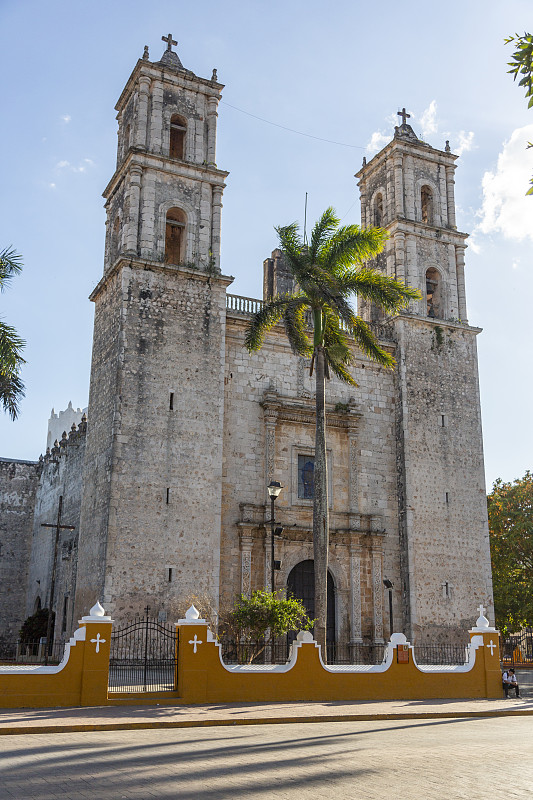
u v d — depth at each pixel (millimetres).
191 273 37219
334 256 32781
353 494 39844
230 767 12703
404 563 39719
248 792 10641
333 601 38469
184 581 33406
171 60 41875
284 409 39094
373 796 10359
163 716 19844
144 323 35844
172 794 10492
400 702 25188
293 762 13227
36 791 10664
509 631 54625
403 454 41250
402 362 42688
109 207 42125
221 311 37750
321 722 20531
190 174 39250
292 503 38156
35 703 21312
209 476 35250
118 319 35812
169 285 36906
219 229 39125
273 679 24562
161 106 39781
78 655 22125
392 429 42250
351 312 31828
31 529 56312
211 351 36969
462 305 45688
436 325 44312
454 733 18062
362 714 21375
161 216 38062
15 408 32688
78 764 12961
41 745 15258
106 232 41875
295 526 37406
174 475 34531
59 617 43531
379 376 42719
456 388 44031
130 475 33688
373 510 40375
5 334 31547
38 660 43875
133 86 41219
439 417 42906
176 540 33750
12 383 32594
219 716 20188
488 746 15508
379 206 48594
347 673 25719
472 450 43406
